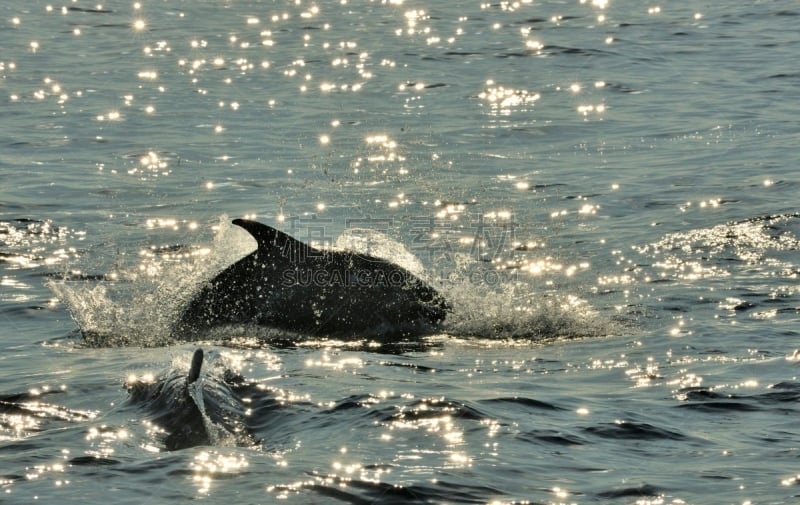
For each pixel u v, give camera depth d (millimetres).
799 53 107625
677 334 38062
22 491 23094
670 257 49000
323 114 87500
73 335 39125
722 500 23156
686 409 29578
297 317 40625
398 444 26203
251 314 40812
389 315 40750
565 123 82562
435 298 41938
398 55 113625
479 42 120500
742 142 73750
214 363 33312
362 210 59406
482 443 26375
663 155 71375
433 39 123312
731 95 90062
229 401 29281
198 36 126750
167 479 23750
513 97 92938
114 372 33000
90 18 137250
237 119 85500
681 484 24016
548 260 49250
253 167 70125
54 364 34594
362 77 102875
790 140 73625
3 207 58344
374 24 135250
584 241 52312
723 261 48062
